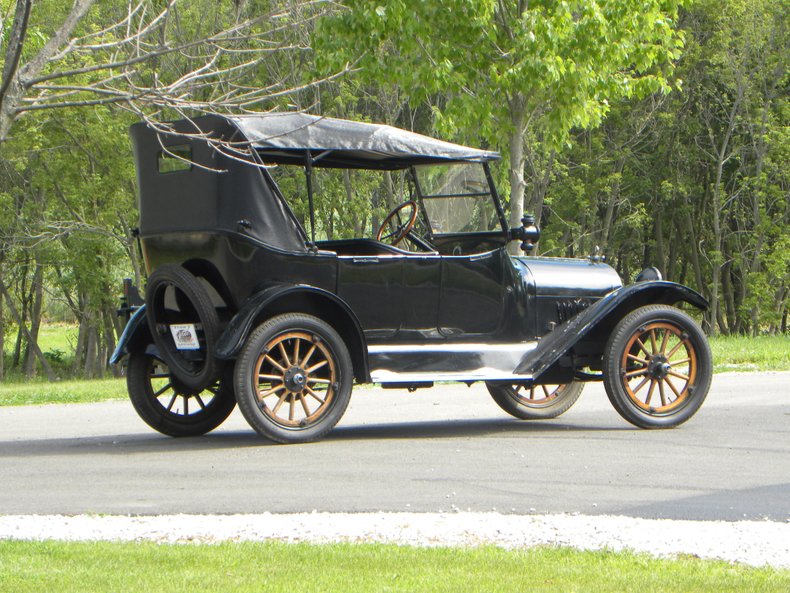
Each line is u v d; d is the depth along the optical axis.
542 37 34.44
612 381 20.80
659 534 11.74
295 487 15.13
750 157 89.38
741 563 10.47
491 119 38.03
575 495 14.40
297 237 19.33
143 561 10.58
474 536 11.73
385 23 33.59
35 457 18.70
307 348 19.53
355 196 59.69
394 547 11.13
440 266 20.36
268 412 18.97
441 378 19.86
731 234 88.31
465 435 20.67
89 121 63.25
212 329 18.86
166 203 19.89
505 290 21.02
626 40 36.94
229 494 14.66
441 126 37.56
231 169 18.95
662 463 17.02
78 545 11.31
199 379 19.30
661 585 9.61
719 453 18.02
